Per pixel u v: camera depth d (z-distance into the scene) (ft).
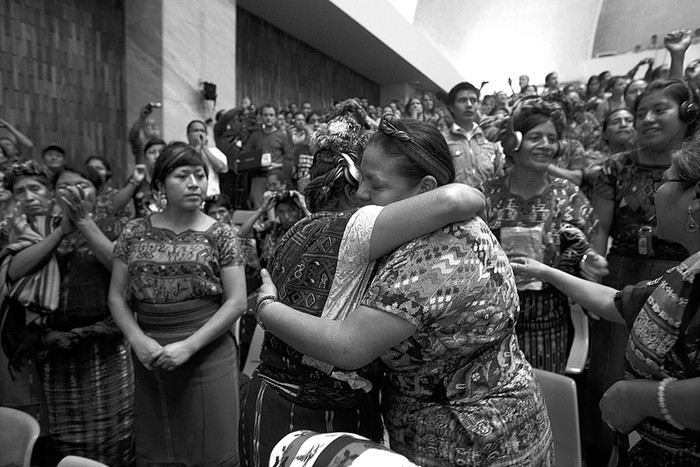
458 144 9.77
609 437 6.90
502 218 6.63
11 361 7.13
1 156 12.64
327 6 32.35
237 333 9.32
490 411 3.09
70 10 21.27
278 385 3.44
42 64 20.57
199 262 6.42
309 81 41.24
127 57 22.90
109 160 22.89
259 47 35.63
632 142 9.77
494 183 6.94
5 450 4.88
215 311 6.70
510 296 3.14
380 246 2.97
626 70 59.72
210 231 6.64
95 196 7.58
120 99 23.08
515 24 61.82
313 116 26.35
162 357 6.09
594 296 4.26
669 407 2.82
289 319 3.07
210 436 6.60
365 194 3.27
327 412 3.34
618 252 7.00
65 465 4.11
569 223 6.33
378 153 3.14
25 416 4.90
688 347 2.79
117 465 7.72
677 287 2.86
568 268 6.23
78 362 7.29
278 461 2.17
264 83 36.35
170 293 6.41
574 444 5.06
